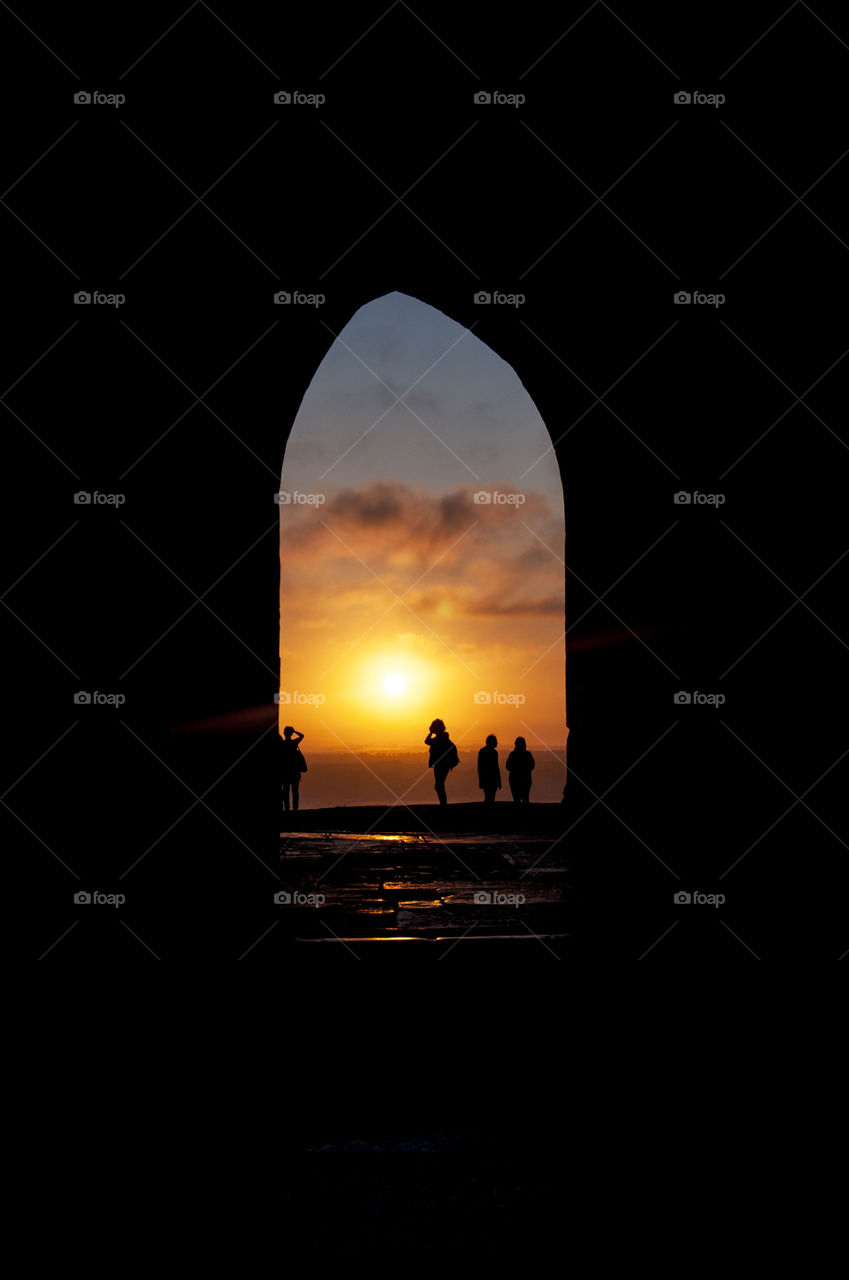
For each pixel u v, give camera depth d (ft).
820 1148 11.56
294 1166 11.28
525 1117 12.74
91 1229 9.74
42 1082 13.50
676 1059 14.32
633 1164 11.26
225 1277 8.81
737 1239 9.44
